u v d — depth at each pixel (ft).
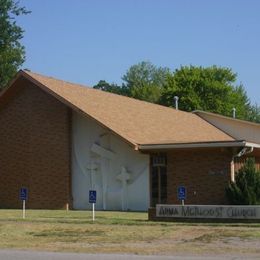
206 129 135.33
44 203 110.63
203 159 98.27
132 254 46.44
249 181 89.30
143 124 112.06
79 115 109.91
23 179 113.19
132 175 103.96
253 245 51.49
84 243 53.42
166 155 101.81
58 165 110.01
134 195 103.60
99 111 106.83
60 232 61.77
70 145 109.81
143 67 324.80
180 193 80.33
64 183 108.99
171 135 112.68
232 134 145.07
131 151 104.37
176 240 55.21
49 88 106.63
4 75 175.32
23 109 114.62
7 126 115.96
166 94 247.50
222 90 245.45
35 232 61.87
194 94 241.55
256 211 69.26
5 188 114.83
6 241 55.11
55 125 111.04
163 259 43.34
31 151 112.98
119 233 60.59
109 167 106.22
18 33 181.37
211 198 97.04
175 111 140.56
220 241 54.24
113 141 106.22
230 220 70.28
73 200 108.99
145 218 79.97
